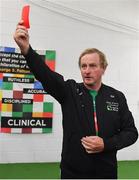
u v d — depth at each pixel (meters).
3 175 2.84
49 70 1.23
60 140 3.30
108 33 3.43
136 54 3.51
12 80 3.14
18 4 3.15
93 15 3.37
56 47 3.26
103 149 1.22
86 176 1.27
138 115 3.52
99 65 1.31
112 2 3.43
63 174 1.29
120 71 3.47
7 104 3.13
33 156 3.23
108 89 1.40
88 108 1.30
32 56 1.17
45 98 3.24
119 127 1.36
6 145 3.15
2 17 3.10
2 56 3.10
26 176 2.85
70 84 1.34
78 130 1.27
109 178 1.30
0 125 3.12
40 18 3.21
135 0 3.51
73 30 3.31
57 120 3.29
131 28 3.49
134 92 3.51
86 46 3.36
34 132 3.22
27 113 3.19
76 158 1.26
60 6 3.27
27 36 1.15
